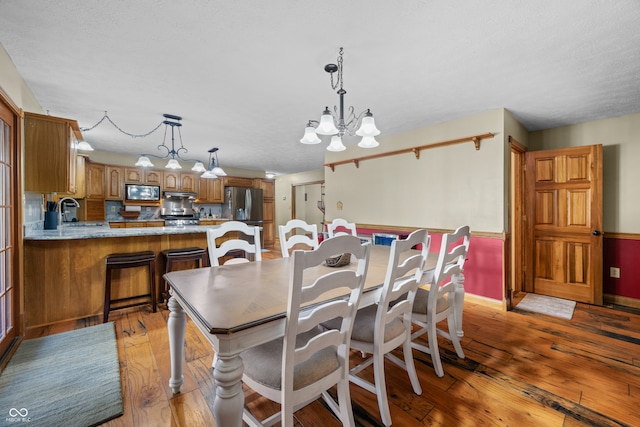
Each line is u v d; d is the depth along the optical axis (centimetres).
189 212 634
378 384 141
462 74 224
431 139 354
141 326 252
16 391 161
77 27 168
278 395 108
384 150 408
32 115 245
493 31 170
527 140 374
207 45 187
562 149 336
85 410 146
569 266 332
